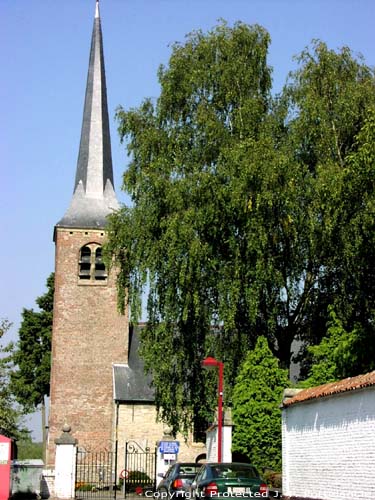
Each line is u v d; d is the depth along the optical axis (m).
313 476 19.17
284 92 31.81
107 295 53.50
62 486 32.62
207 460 32.44
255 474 18.98
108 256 33.78
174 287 30.73
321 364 26.38
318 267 30.50
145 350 32.75
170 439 34.66
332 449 17.94
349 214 26.59
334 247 27.95
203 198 29.39
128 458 50.69
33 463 33.78
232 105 32.53
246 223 28.36
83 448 50.94
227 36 33.28
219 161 29.92
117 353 52.97
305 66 31.03
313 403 19.42
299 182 28.11
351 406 16.84
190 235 29.33
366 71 31.44
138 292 32.94
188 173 31.34
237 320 31.08
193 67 32.69
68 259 53.69
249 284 29.20
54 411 51.31
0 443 26.55
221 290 29.25
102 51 59.62
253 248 28.22
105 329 53.16
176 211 30.23
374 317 28.30
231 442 28.52
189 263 29.33
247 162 28.12
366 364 22.59
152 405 51.75
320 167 27.92
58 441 33.03
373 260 26.92
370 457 15.70
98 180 56.97
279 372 29.11
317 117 29.14
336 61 30.94
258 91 32.69
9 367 35.62
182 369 31.89
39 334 58.84
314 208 27.78
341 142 29.97
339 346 24.45
